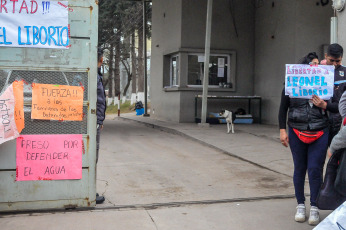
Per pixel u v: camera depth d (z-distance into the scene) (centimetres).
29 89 448
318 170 441
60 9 454
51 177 462
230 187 599
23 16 445
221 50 1474
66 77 460
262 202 525
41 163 459
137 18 3084
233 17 1489
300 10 1273
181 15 1433
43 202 464
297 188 457
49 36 452
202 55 1472
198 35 1455
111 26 3316
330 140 472
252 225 441
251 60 1515
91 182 479
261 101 1457
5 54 442
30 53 448
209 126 1300
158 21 1675
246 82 1512
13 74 445
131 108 3045
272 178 655
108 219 451
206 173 690
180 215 470
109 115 2595
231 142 991
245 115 1448
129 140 1095
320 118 443
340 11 655
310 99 443
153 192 568
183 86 1451
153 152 898
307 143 448
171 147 970
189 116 1464
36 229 418
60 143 463
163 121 1566
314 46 1291
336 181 359
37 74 451
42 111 451
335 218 321
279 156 823
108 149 938
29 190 459
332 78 438
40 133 457
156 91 1711
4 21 441
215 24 1473
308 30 1284
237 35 1496
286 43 1323
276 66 1377
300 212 453
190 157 838
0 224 429
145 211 483
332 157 368
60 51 457
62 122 463
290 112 458
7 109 439
